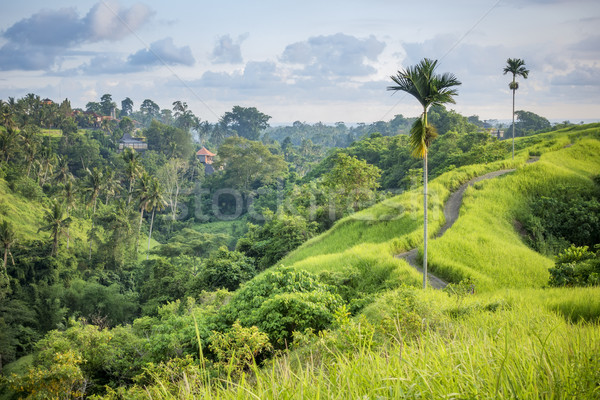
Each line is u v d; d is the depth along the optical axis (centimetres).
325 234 4300
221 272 3816
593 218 4141
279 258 4572
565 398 230
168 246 6862
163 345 1652
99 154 12812
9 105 14238
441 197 4547
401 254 3284
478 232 3559
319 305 1702
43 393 1503
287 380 278
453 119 11394
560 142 7388
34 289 5603
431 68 2195
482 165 5725
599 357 274
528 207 4453
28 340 4638
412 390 242
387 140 10712
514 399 224
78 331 2212
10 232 6181
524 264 2980
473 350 293
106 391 1688
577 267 2238
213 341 1305
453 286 2141
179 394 313
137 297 5800
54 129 14675
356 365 289
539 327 556
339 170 5272
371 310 1529
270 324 1614
